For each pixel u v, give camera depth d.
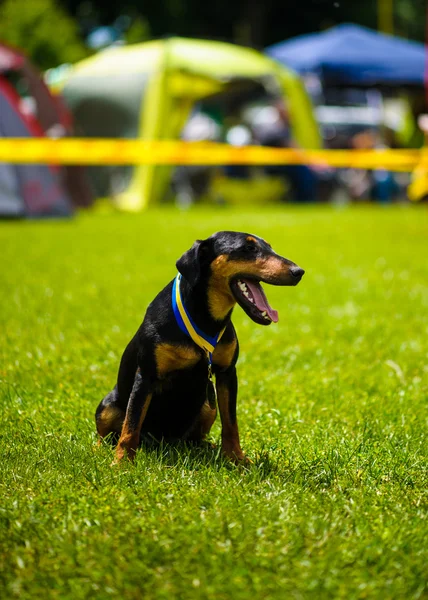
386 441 5.41
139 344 5.02
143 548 3.69
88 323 8.93
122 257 13.95
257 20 49.00
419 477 4.81
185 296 4.88
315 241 16.38
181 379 5.05
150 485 4.47
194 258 4.75
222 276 4.83
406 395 6.56
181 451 5.23
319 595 3.37
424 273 12.68
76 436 5.45
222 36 51.06
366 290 11.12
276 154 20.08
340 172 28.38
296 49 30.61
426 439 5.51
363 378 7.11
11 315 9.34
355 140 27.06
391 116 33.19
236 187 27.08
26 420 5.74
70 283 11.48
